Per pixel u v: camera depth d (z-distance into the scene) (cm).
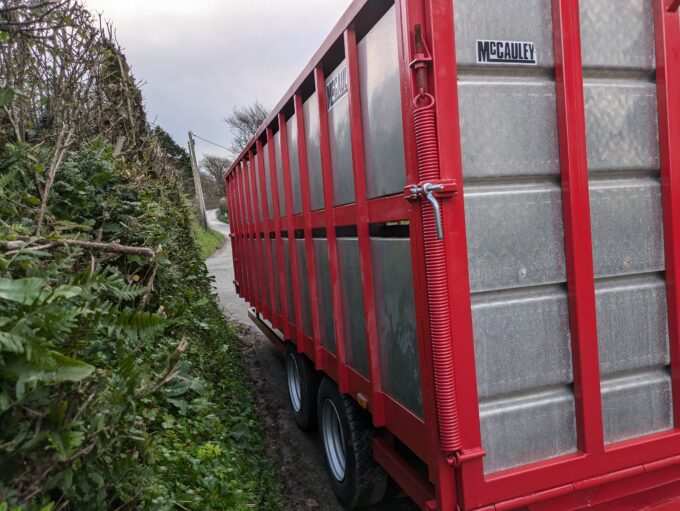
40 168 286
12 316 152
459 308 209
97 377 184
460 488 214
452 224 208
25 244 186
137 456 215
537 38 221
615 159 233
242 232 798
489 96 216
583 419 227
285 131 454
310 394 468
